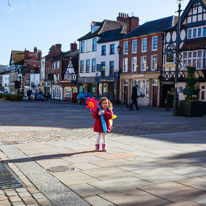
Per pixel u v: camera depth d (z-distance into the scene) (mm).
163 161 5988
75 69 49531
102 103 6863
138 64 34750
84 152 6898
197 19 27906
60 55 61906
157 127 12266
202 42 26875
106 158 6262
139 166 5562
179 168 5414
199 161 6004
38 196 3959
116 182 4551
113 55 39188
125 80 37312
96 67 42344
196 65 27188
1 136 9359
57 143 8094
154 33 32000
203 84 26734
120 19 46312
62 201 3781
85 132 10453
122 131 10891
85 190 4191
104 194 4023
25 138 9000
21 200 3832
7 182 4590
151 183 4492
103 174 5016
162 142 8406
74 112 20641
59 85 56094
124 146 7715
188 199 3822
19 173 5086
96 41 43125
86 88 46375
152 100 32844
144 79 33906
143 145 7883
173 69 29922
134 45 35750
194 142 8453
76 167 5504
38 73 75188
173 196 3932
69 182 4566
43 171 5223
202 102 18047
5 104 30797
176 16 33031
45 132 10336
